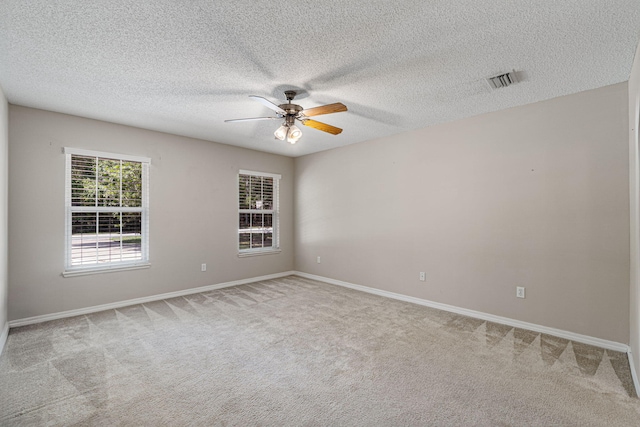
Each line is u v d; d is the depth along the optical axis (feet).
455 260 12.54
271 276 18.92
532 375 7.68
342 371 7.89
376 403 6.59
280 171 19.47
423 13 5.97
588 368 8.01
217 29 6.50
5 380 7.37
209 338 9.91
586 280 9.54
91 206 12.55
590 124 9.50
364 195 16.03
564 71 8.36
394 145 14.73
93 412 6.21
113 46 7.18
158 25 6.36
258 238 18.53
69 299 11.93
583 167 9.62
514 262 10.98
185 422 5.95
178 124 13.19
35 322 11.14
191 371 7.86
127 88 9.52
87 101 10.58
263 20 6.20
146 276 13.91
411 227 14.03
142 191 13.94
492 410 6.35
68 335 10.07
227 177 16.81
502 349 9.12
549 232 10.24
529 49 7.29
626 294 8.88
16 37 6.78
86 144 12.30
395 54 7.49
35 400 6.59
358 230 16.30
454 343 9.54
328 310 12.75
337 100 10.41
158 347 9.23
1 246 9.42
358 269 16.29
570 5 5.74
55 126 11.63
